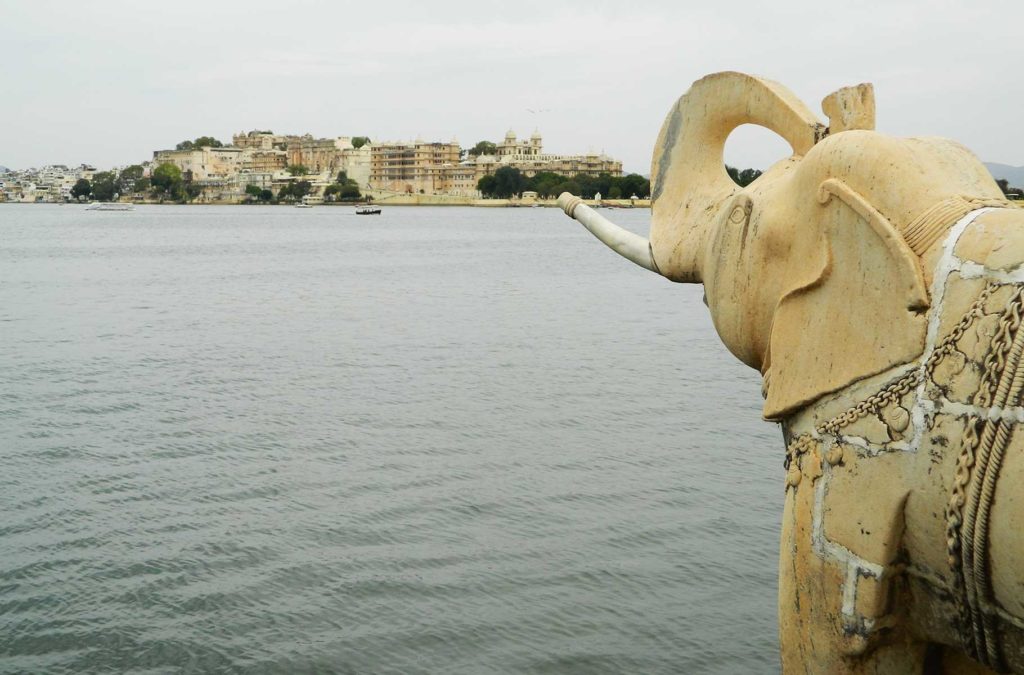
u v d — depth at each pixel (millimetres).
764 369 3797
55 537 15688
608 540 15562
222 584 14180
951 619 3039
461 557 15023
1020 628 2801
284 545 15461
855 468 3213
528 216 199125
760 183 3914
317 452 20422
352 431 22062
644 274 65938
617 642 12641
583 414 23469
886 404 3113
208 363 30766
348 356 32281
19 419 22812
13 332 37094
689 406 24141
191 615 13359
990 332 2838
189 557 15000
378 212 188625
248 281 60719
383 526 16281
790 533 3463
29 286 56125
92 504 17156
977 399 2832
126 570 14539
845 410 3273
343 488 18109
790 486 3488
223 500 17453
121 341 35250
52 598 13719
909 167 3180
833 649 3316
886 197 3188
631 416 23203
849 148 3309
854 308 3250
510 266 73188
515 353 32656
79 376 28172
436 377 28375
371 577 14375
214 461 19766
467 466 19375
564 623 13117
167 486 18172
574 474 18797
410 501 17406
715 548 15211
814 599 3365
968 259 2947
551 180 190000
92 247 94438
